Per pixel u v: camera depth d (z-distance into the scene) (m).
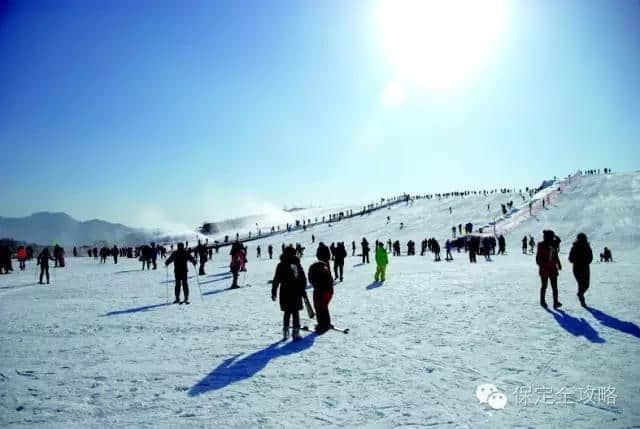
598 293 11.94
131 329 8.94
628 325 7.92
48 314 11.03
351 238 59.47
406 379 5.44
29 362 6.47
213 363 6.33
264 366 6.12
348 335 8.00
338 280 18.50
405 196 93.69
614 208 44.84
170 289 16.88
